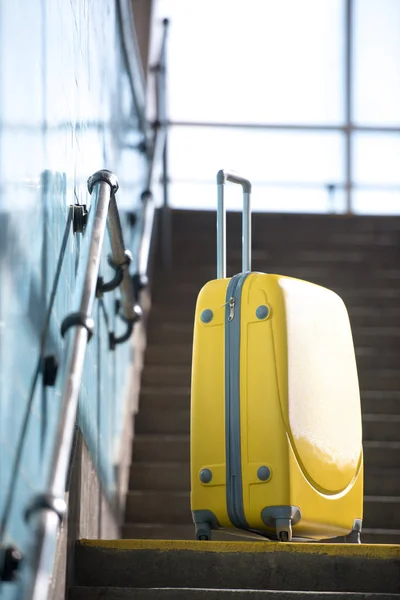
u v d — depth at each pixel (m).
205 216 8.48
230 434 3.84
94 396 4.26
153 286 7.86
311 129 9.88
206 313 3.99
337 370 4.12
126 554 3.64
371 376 6.81
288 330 3.86
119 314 5.25
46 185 3.07
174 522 5.66
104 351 4.63
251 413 3.81
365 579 3.62
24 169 2.70
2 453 2.44
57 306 3.28
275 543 3.65
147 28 8.19
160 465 5.93
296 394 3.83
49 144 3.13
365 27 10.14
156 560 3.65
